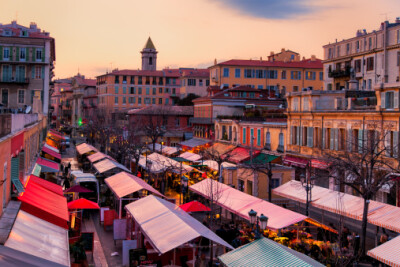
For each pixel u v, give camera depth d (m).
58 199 22.64
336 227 29.27
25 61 69.31
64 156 81.88
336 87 69.56
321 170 39.53
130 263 21.97
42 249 14.28
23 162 23.83
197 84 110.19
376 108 35.25
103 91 132.62
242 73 89.94
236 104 71.44
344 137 38.56
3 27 77.00
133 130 75.56
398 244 19.16
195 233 18.36
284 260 14.52
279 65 91.31
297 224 25.80
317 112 41.66
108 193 38.88
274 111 56.91
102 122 101.31
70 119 180.00
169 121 92.12
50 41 72.12
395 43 57.03
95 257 24.50
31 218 17.39
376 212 25.09
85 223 32.31
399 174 30.30
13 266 9.45
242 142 57.75
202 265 20.98
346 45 67.31
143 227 21.22
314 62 95.25
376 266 23.17
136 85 129.62
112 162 44.69
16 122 20.08
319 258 22.27
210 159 51.03
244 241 24.81
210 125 71.56
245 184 39.78
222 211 33.81
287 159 45.81
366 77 62.19
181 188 39.25
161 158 51.19
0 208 16.22
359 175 26.41
